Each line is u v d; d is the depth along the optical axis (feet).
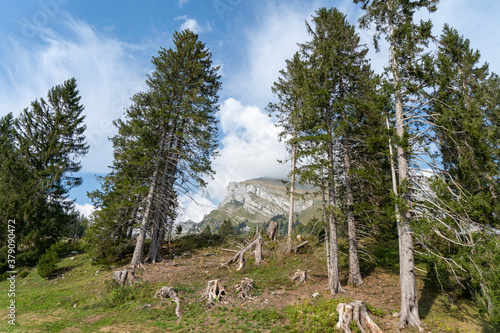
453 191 36.58
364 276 56.34
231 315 38.27
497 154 36.99
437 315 39.55
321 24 58.90
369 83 50.19
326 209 47.50
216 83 93.30
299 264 65.72
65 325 36.37
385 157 48.96
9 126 118.83
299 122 52.70
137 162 67.77
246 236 94.43
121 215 72.38
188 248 86.63
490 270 30.68
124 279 51.90
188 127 78.02
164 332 33.24
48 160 101.76
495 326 37.06
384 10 47.83
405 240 38.78
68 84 112.57
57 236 96.58
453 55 61.72
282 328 33.91
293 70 74.90
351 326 33.04
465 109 37.19
